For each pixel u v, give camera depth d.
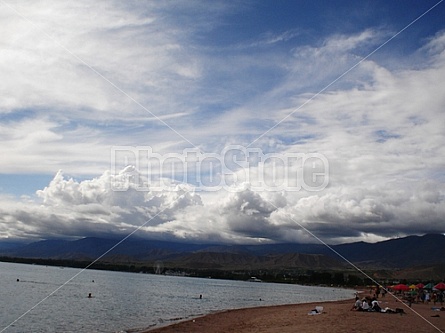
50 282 126.38
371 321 36.62
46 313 52.44
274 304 80.94
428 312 49.44
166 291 116.69
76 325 42.66
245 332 33.62
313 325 35.09
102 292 97.88
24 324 43.06
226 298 98.44
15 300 67.56
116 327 41.09
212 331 36.09
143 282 175.50
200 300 87.62
